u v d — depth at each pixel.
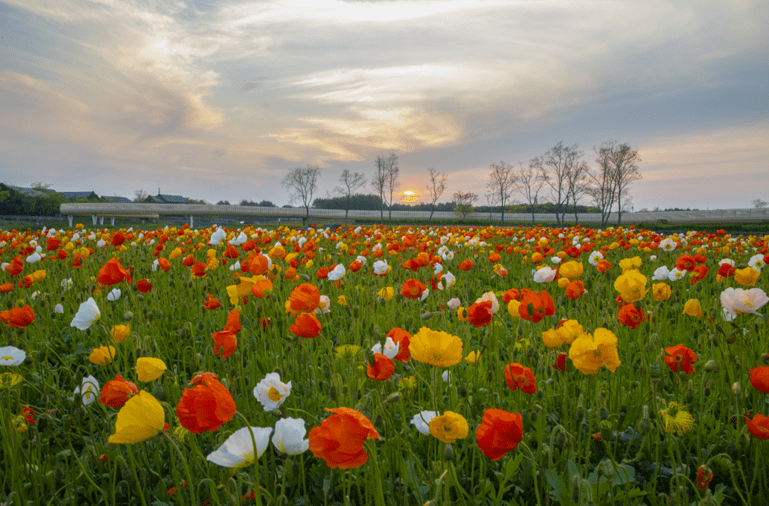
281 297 4.50
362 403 1.89
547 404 2.52
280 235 11.20
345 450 1.21
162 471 2.15
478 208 106.56
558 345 2.10
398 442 1.74
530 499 1.95
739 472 2.00
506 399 2.54
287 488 1.96
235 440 1.33
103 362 2.40
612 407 2.49
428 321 3.86
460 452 2.16
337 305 4.92
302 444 1.41
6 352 2.05
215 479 1.78
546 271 3.51
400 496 1.70
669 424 1.95
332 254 8.91
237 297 2.81
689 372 2.22
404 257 9.04
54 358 3.64
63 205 73.81
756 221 66.19
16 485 1.74
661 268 4.54
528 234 13.54
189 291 5.05
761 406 2.34
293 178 83.75
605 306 4.43
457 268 7.30
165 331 4.28
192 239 11.90
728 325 3.07
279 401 1.78
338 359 2.93
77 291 5.32
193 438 1.78
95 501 1.99
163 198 135.50
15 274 4.64
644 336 3.30
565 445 1.71
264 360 3.21
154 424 1.30
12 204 74.44
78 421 2.03
